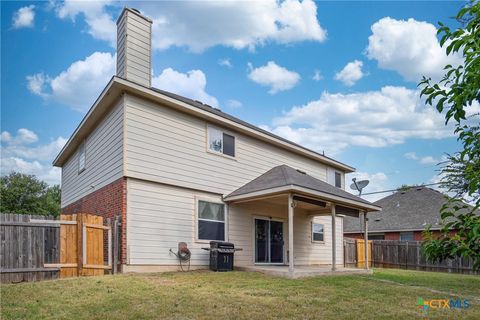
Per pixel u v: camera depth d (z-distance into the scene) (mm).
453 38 2336
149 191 11922
